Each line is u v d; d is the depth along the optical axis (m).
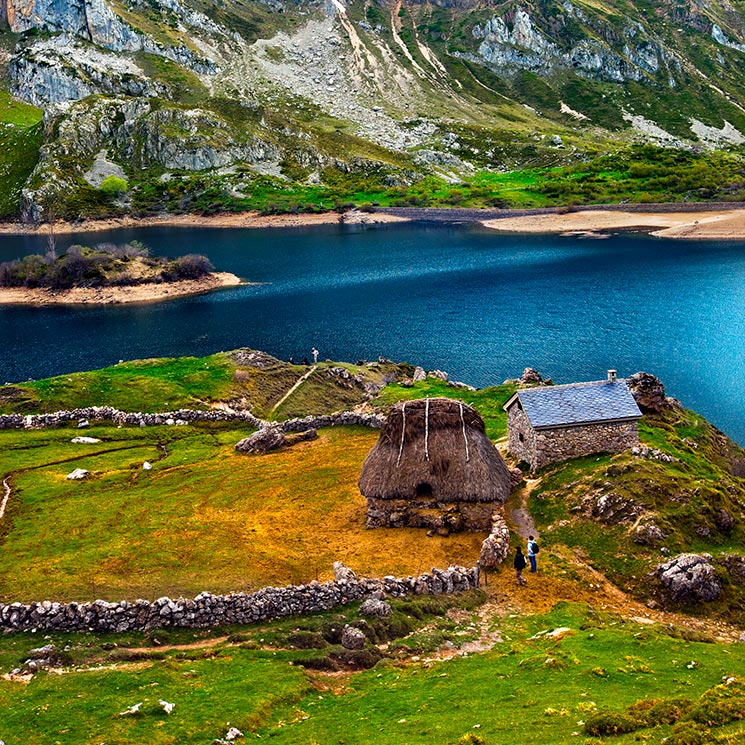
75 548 43.00
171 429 70.00
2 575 39.72
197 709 25.20
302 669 29.19
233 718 24.53
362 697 26.27
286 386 90.31
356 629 32.19
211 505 49.47
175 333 135.12
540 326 128.62
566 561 41.03
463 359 111.44
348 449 59.41
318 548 42.81
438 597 36.91
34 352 125.00
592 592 38.22
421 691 26.20
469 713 23.48
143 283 173.88
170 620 34.16
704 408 86.81
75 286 171.00
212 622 34.34
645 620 35.09
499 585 38.59
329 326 135.50
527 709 23.30
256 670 28.69
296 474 54.59
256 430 69.38
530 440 51.72
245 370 90.81
